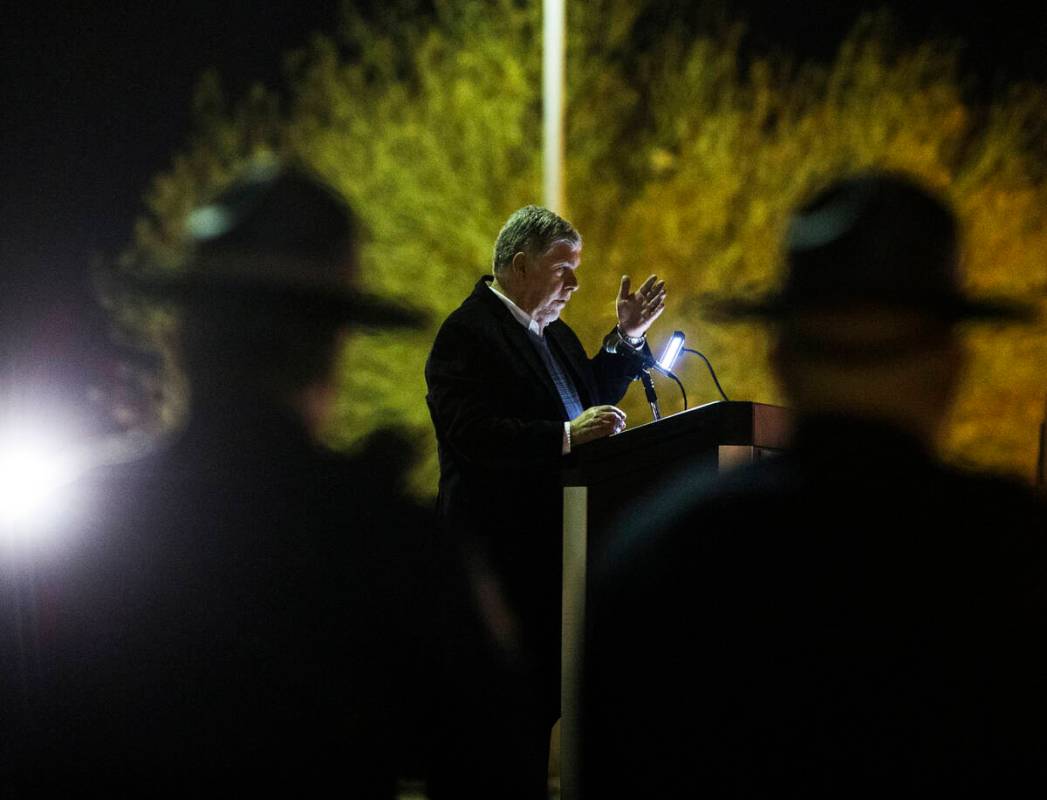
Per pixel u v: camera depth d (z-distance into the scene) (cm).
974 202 4169
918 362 322
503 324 991
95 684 347
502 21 4400
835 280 320
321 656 350
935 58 4266
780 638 321
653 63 4259
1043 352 3481
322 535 357
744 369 3244
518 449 912
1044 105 4188
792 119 4259
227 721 345
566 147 4175
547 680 913
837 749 315
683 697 330
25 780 347
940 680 312
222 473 359
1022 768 309
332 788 347
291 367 360
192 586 351
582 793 367
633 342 1047
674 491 357
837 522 324
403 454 379
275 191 367
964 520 320
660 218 4162
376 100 4409
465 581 496
